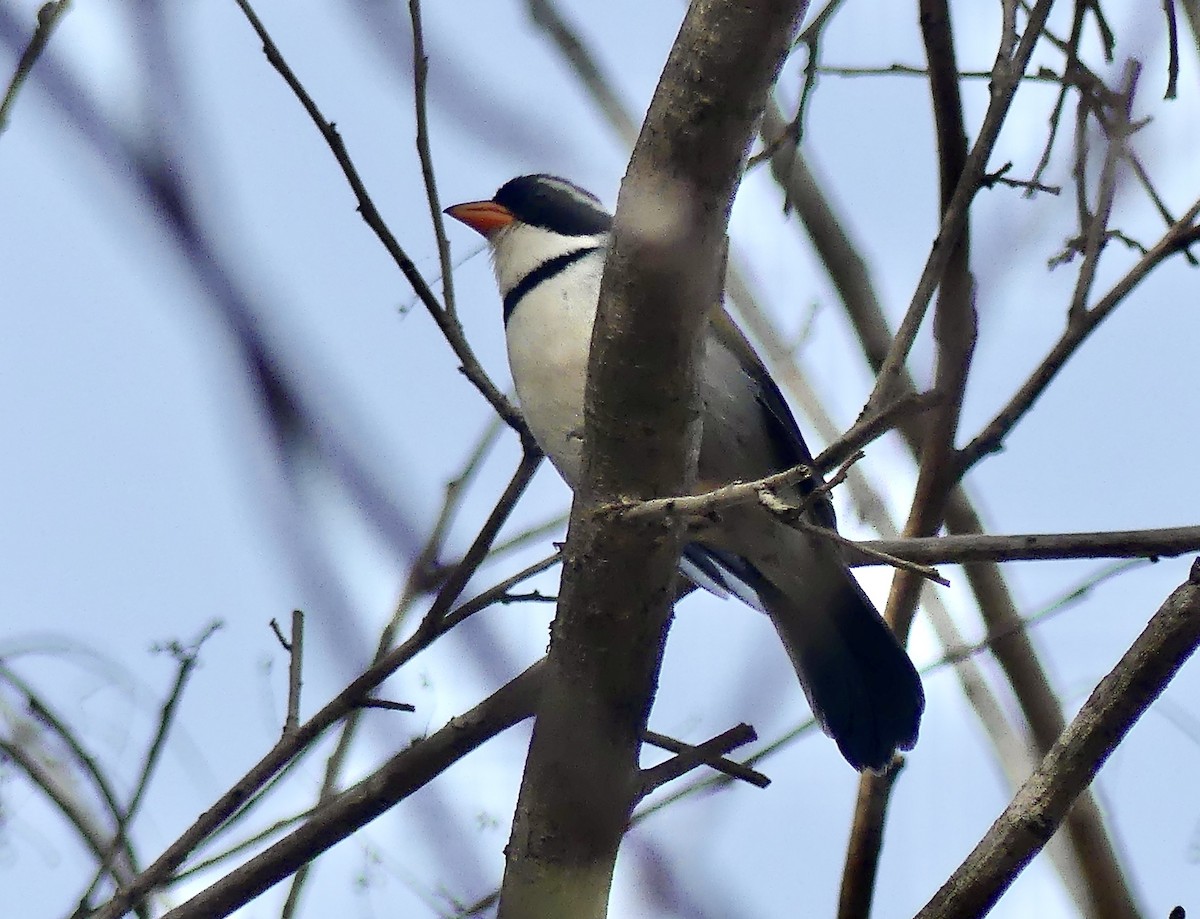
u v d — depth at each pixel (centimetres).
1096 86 638
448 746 595
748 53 434
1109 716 478
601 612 513
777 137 709
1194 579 476
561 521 694
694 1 442
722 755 484
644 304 473
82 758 655
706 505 469
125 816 624
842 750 717
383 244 600
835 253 694
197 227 251
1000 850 480
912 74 675
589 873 507
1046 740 619
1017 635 639
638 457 505
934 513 618
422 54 555
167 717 627
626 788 508
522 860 510
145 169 249
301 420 267
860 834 589
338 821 612
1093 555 562
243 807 629
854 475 693
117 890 630
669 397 493
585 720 517
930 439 620
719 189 459
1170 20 634
